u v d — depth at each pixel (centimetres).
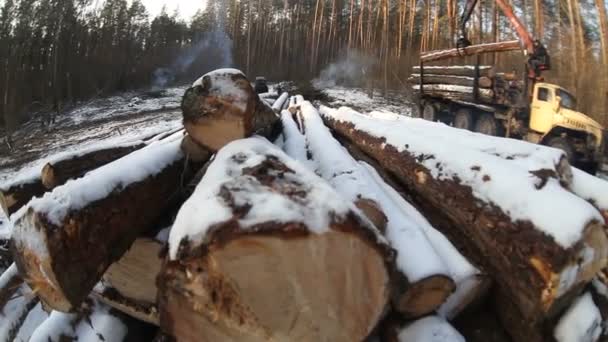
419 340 180
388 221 225
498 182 219
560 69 1518
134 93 2959
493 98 955
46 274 171
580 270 182
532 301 189
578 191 258
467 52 1007
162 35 4281
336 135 593
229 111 262
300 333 144
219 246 134
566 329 196
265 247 135
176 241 147
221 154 216
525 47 873
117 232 202
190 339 153
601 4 1309
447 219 253
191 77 3706
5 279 321
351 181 278
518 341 205
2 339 315
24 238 177
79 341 242
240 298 140
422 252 195
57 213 174
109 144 358
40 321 325
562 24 1892
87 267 182
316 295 141
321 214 138
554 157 239
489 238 212
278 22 4200
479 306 228
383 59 2645
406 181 303
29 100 2192
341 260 140
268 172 174
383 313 161
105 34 3378
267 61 3706
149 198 232
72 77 2627
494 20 1917
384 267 148
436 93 1191
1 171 1198
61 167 300
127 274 224
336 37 3816
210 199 154
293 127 504
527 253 189
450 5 2002
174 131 714
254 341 146
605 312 210
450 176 249
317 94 2372
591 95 1277
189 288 144
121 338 236
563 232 180
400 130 352
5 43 2277
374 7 3450
